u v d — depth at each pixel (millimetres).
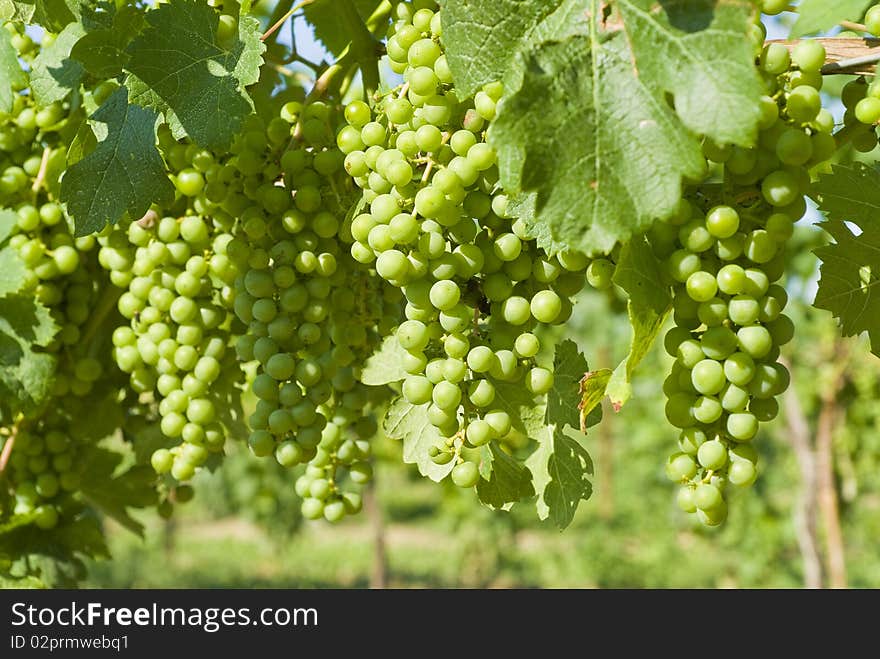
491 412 760
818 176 822
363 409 931
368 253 782
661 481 5215
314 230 830
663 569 5316
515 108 688
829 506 3037
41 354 913
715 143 711
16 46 935
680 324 739
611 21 694
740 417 722
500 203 755
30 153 945
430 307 760
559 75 691
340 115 891
